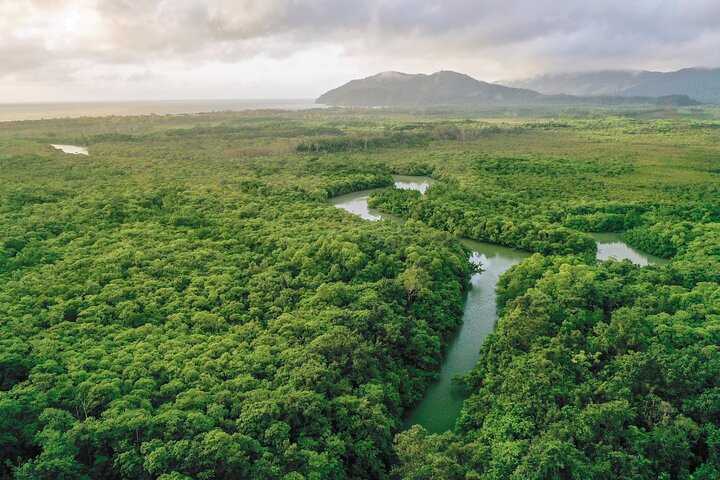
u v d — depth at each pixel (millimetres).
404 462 52250
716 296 85875
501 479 48656
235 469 50188
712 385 60562
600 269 100125
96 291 88812
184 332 76500
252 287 91688
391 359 73875
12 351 67250
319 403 59375
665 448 51844
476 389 72375
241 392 61531
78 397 59500
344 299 89062
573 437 53000
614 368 66125
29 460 49594
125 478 50750
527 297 85875
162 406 58625
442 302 93375
